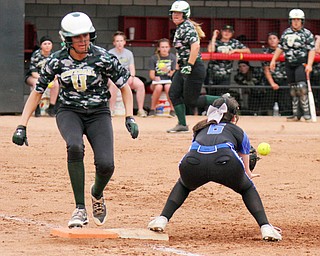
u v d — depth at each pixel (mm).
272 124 43531
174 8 35344
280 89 51312
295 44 44469
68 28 16594
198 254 15750
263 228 17188
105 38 59531
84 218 17656
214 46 50281
